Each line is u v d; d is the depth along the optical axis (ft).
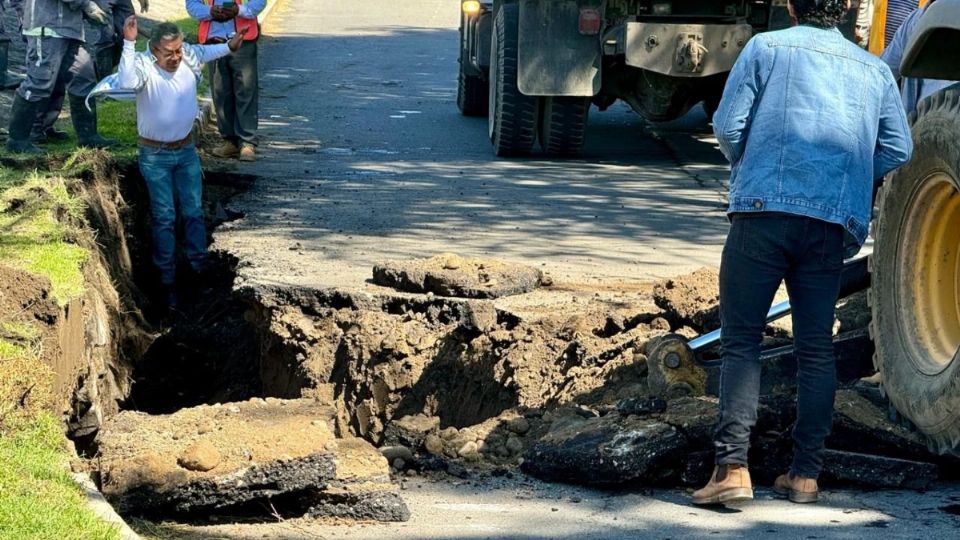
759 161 17.85
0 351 19.83
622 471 19.35
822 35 18.17
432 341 26.81
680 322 25.13
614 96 48.85
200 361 32.71
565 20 44.42
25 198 29.73
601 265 30.63
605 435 20.04
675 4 45.09
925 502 18.71
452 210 36.65
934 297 20.07
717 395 22.36
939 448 19.16
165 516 17.80
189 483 17.54
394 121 55.11
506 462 21.86
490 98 48.78
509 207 37.32
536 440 22.12
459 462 21.89
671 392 22.18
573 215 36.45
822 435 18.47
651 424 20.01
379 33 92.94
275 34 90.48
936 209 19.89
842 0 18.16
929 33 19.47
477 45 51.24
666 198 39.45
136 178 37.27
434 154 46.78
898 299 20.44
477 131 53.06
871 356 22.35
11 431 18.11
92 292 27.12
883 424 20.20
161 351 32.94
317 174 41.81
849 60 18.11
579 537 17.20
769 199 17.70
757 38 18.25
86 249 28.96
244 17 42.91
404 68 74.54
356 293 27.61
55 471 16.99
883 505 18.56
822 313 18.17
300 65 74.33
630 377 23.63
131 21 33.01
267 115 55.21
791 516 18.02
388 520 18.11
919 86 26.76
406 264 28.58
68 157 35.24
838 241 18.04
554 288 28.27
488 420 23.56
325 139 49.44
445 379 26.50
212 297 34.04
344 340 27.37
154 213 34.22
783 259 17.95
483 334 26.08
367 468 18.56
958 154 18.67
